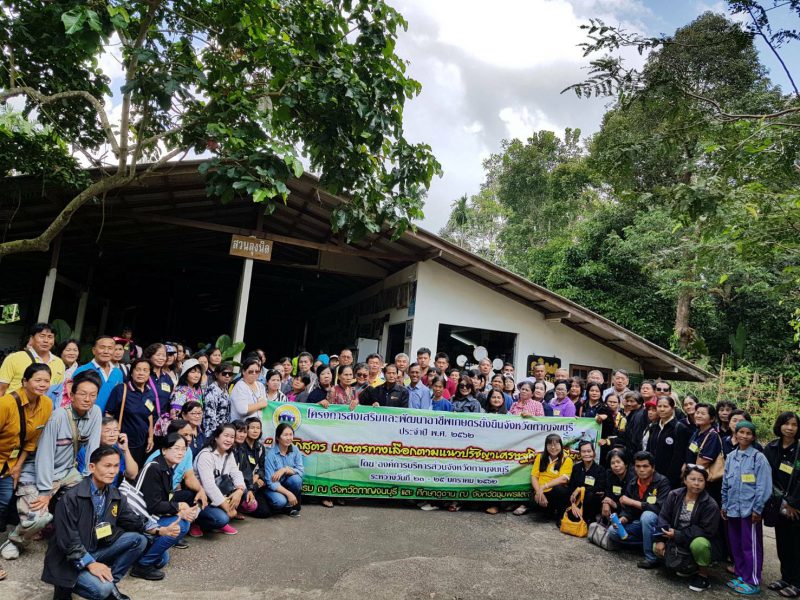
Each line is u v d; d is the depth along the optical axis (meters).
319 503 5.97
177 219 8.67
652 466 4.98
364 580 4.02
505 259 26.59
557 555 4.88
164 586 3.73
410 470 6.00
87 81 5.98
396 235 5.71
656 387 5.88
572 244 17.66
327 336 16.08
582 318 10.06
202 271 14.71
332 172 5.37
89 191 5.13
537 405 6.71
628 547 5.13
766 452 4.73
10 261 11.11
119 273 14.15
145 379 4.77
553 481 5.86
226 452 4.93
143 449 4.71
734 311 16.52
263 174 4.65
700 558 4.23
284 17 5.08
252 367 5.61
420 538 5.05
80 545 3.20
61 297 13.85
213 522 4.66
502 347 10.91
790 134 4.83
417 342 9.96
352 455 5.91
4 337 12.57
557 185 24.73
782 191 6.54
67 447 4.06
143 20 4.92
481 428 6.20
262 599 3.63
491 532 5.42
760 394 12.98
